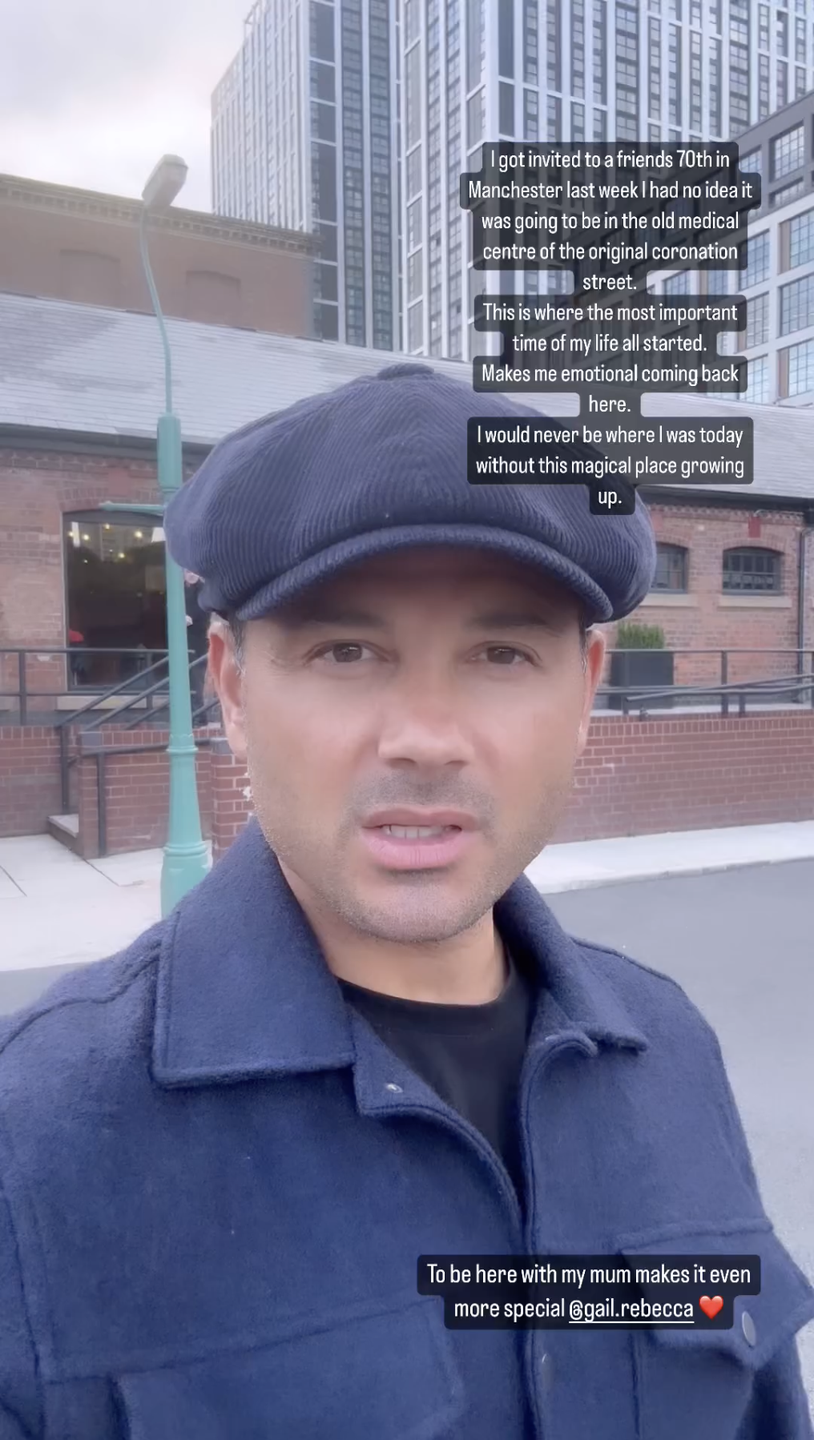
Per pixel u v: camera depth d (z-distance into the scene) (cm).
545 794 86
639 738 1050
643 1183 97
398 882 81
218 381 1509
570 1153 94
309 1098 82
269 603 79
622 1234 93
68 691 1248
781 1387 107
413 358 1802
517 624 82
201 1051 81
